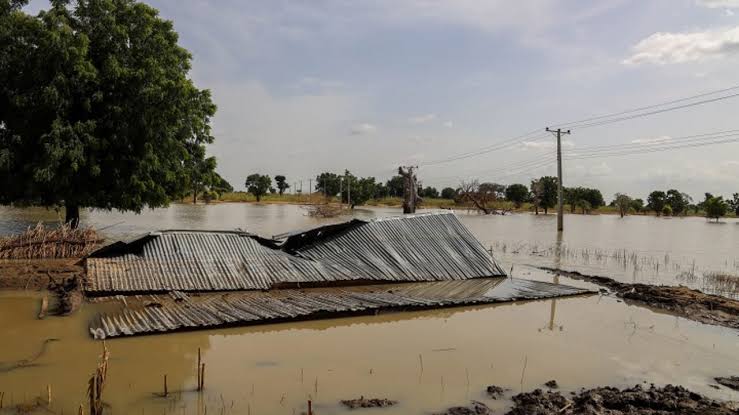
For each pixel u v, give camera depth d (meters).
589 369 9.20
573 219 62.88
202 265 15.03
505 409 7.46
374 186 77.31
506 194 87.81
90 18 22.94
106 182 23.06
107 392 7.68
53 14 21.14
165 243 15.65
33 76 20.88
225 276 14.76
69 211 24.69
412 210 52.81
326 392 7.88
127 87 22.27
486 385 8.35
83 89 21.62
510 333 11.36
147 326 10.70
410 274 17.09
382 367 9.05
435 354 9.83
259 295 13.92
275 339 10.59
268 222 40.91
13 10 22.06
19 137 21.14
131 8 23.80
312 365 9.07
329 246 17.72
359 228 18.52
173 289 13.70
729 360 9.78
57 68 20.80
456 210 81.69
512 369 9.12
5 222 30.80
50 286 13.70
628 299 14.97
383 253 17.75
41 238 17.75
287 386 8.08
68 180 21.69
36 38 21.11
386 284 16.45
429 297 14.41
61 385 7.87
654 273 19.83
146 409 7.14
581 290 15.70
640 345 10.61
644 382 8.67
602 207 93.31
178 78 23.94
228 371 8.67
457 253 18.97
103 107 22.34
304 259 16.56
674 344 10.72
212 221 40.56
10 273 14.73
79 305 12.21
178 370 8.66
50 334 10.26
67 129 20.80
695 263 22.69
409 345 10.37
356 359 9.44
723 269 20.92
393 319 12.48
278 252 16.67
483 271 18.34
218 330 11.04
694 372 9.16
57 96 20.62
